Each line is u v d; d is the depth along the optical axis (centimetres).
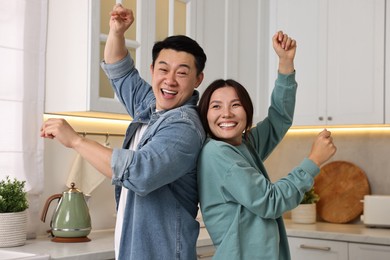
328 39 373
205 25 338
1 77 271
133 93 203
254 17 384
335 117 368
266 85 392
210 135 179
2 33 272
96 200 322
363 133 394
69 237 266
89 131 314
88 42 270
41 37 285
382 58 351
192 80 177
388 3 350
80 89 272
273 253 165
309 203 388
